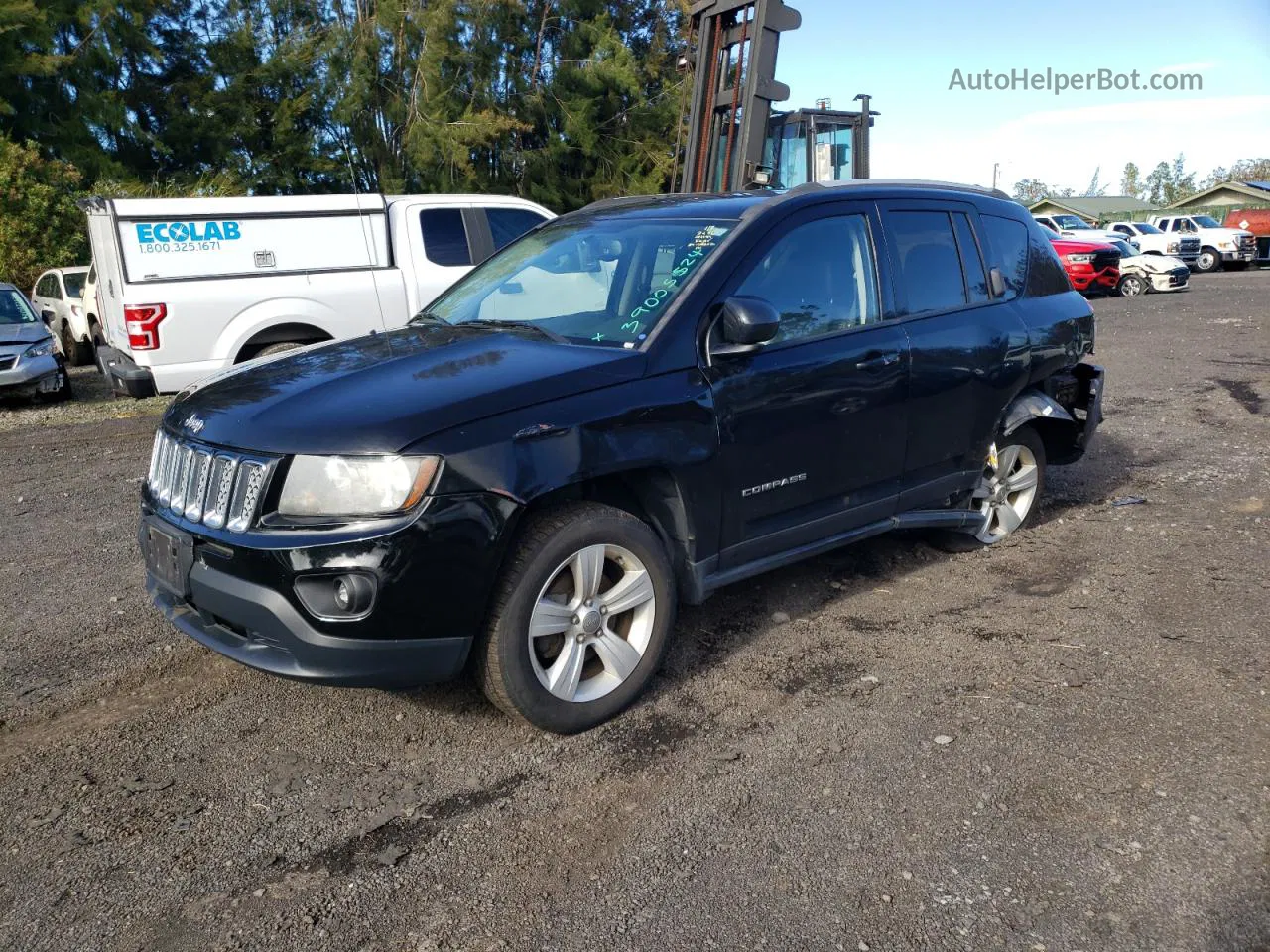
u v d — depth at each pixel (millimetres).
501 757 3305
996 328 4812
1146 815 2846
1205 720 3373
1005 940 2379
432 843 2846
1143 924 2416
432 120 29250
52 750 3424
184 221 8898
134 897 2641
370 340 4016
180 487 3299
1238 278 29297
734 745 3332
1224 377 10758
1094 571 4887
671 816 2936
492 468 3029
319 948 2436
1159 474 6781
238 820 2982
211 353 9078
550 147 31984
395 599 2924
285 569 2916
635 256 4043
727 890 2598
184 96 29188
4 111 24125
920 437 4473
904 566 5059
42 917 2570
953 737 3326
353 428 2992
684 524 3602
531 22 32000
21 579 5230
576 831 2881
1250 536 5328
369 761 3307
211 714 3660
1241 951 2320
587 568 3326
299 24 30625
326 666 2971
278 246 9305
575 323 3889
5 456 8617
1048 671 3795
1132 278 24625
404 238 9898
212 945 2455
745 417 3715
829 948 2371
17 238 20516
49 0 25891
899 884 2596
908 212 4586
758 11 9477
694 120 10609
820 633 4246
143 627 4504
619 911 2531
